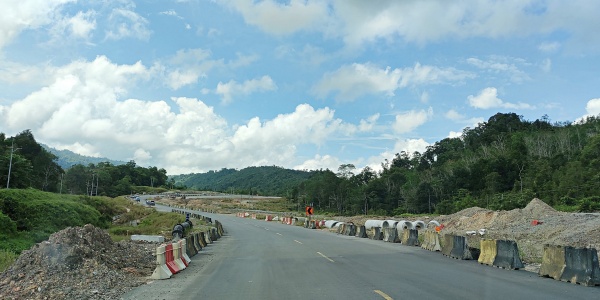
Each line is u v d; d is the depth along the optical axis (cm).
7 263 1566
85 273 1261
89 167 16612
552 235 2386
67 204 3634
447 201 7838
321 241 2780
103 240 1628
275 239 3027
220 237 3344
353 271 1368
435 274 1277
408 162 13438
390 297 931
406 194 9262
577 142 8938
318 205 11219
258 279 1254
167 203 13188
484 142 11262
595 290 1005
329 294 988
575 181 6009
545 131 10250
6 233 2645
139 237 2909
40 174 9794
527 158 8419
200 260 1817
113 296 1045
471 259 1672
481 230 3000
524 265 1452
